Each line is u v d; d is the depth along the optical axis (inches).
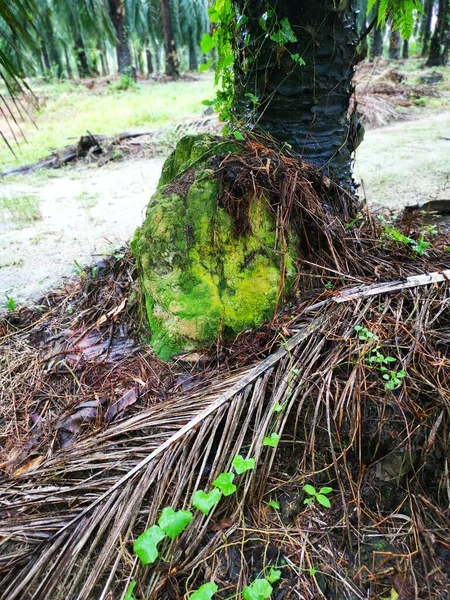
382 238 88.9
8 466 61.3
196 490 52.2
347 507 54.7
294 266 77.5
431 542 51.3
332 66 86.4
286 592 47.9
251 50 88.4
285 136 90.7
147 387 70.0
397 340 64.7
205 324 73.3
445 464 55.4
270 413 57.6
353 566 50.2
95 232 156.6
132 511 51.2
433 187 168.2
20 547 49.9
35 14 71.5
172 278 76.4
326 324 67.8
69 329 89.7
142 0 899.4
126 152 290.5
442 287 73.5
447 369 61.2
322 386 59.9
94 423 65.6
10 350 87.0
